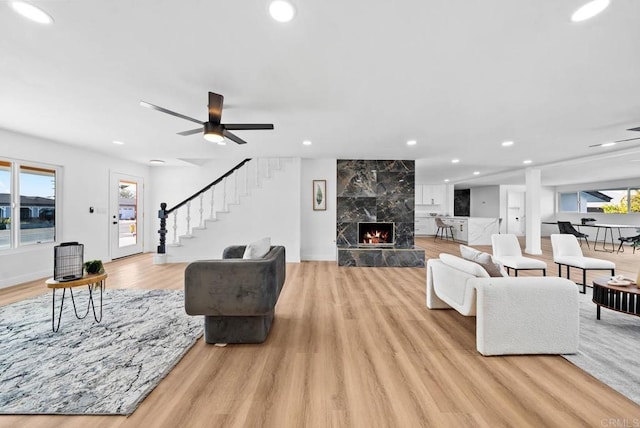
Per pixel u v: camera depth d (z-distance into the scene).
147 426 1.43
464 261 2.54
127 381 1.79
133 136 4.19
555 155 5.48
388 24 1.68
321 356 2.12
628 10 1.53
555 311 2.12
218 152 5.36
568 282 2.15
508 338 2.12
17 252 4.02
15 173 4.02
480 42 1.86
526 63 2.12
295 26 1.70
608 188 9.32
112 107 3.00
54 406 1.56
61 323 2.68
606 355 2.11
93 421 1.47
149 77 2.34
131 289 3.82
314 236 6.09
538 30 1.73
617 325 2.66
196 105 2.94
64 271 2.53
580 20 1.63
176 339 2.37
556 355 2.12
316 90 2.59
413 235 6.08
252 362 2.04
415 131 3.89
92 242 5.25
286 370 1.93
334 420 1.48
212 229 5.73
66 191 4.71
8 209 3.97
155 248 6.92
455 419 1.48
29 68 2.19
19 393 1.67
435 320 2.82
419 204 11.19
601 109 3.02
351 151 5.27
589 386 1.75
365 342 2.34
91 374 1.86
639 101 2.81
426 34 1.78
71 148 4.80
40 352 2.14
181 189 6.86
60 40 1.83
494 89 2.56
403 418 1.49
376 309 3.13
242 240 5.77
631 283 2.67
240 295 2.25
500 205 11.05
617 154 5.07
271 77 2.35
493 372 1.91
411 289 3.93
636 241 6.65
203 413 1.52
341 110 3.10
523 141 4.41
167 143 4.62
